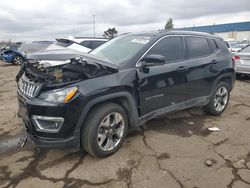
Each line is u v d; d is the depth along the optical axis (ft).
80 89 9.31
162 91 12.29
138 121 11.57
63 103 9.05
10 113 16.58
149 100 11.81
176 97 13.16
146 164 10.25
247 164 10.26
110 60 11.46
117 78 10.38
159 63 11.14
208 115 16.19
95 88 9.62
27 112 9.48
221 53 15.87
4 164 10.30
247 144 12.07
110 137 10.70
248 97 21.27
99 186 8.91
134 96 11.07
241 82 28.32
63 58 9.30
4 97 21.50
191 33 14.46
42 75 9.64
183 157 10.80
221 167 10.04
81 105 9.32
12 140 12.51
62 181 9.20
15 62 57.52
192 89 13.96
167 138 12.66
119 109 10.72
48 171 9.81
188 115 16.11
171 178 9.33
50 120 9.18
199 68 14.08
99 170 9.85
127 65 10.97
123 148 11.53
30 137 9.69
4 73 40.32
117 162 10.39
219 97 16.05
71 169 9.93
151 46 11.98
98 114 9.96
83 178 9.36
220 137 12.84
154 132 13.37
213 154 11.07
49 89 9.21
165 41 12.71
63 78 9.32
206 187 8.83
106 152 10.59
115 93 10.25
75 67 9.52
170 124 14.52
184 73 13.21
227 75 15.99
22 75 11.27
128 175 9.53
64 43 29.94
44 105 9.08
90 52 14.06
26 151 11.38
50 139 9.39
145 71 11.39
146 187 8.84
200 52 14.60
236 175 9.51
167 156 10.88
